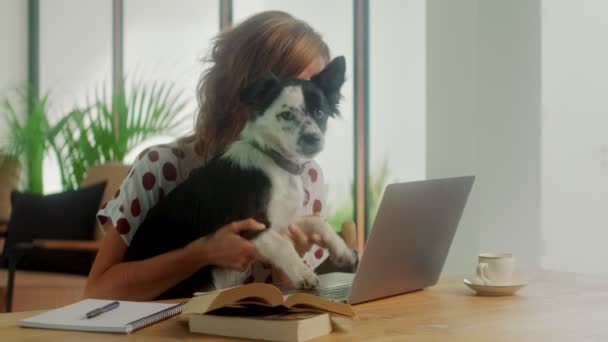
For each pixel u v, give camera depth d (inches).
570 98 126.4
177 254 69.3
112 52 205.0
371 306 54.9
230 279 71.4
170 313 50.6
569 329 46.4
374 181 155.4
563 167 125.5
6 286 124.4
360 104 157.2
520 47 122.6
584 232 124.3
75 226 134.6
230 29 79.7
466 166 122.0
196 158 77.3
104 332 45.7
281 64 77.8
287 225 72.0
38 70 220.5
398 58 149.9
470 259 120.9
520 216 122.1
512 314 51.7
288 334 42.3
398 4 149.4
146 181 74.7
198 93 79.3
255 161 72.5
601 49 124.6
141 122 179.0
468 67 121.6
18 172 177.8
